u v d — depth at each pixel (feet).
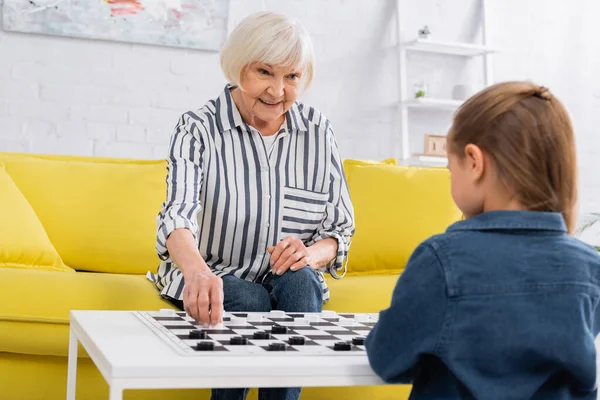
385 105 13.19
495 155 3.50
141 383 3.35
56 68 11.37
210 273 4.74
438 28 13.58
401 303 3.43
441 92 13.64
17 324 6.39
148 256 8.31
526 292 3.38
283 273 5.90
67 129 11.43
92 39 11.50
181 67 11.94
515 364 3.39
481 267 3.38
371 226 8.82
